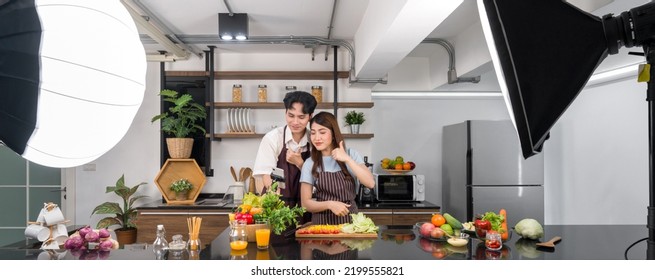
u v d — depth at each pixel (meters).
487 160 4.25
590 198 4.48
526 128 1.08
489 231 1.95
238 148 4.42
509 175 4.25
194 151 4.34
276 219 1.99
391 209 3.85
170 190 4.18
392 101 5.05
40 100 0.94
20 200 4.51
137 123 4.38
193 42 3.85
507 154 4.26
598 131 4.38
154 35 3.26
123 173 4.37
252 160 4.42
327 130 2.32
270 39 3.86
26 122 0.95
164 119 4.23
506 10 1.11
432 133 5.05
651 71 1.34
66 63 0.94
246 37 3.26
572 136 4.75
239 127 4.25
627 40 1.17
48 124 0.97
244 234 1.84
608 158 4.25
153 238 3.78
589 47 1.14
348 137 4.33
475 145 4.26
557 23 1.13
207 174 4.25
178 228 3.79
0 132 0.97
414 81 4.82
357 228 2.10
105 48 0.99
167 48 3.72
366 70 3.62
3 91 0.92
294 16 3.37
